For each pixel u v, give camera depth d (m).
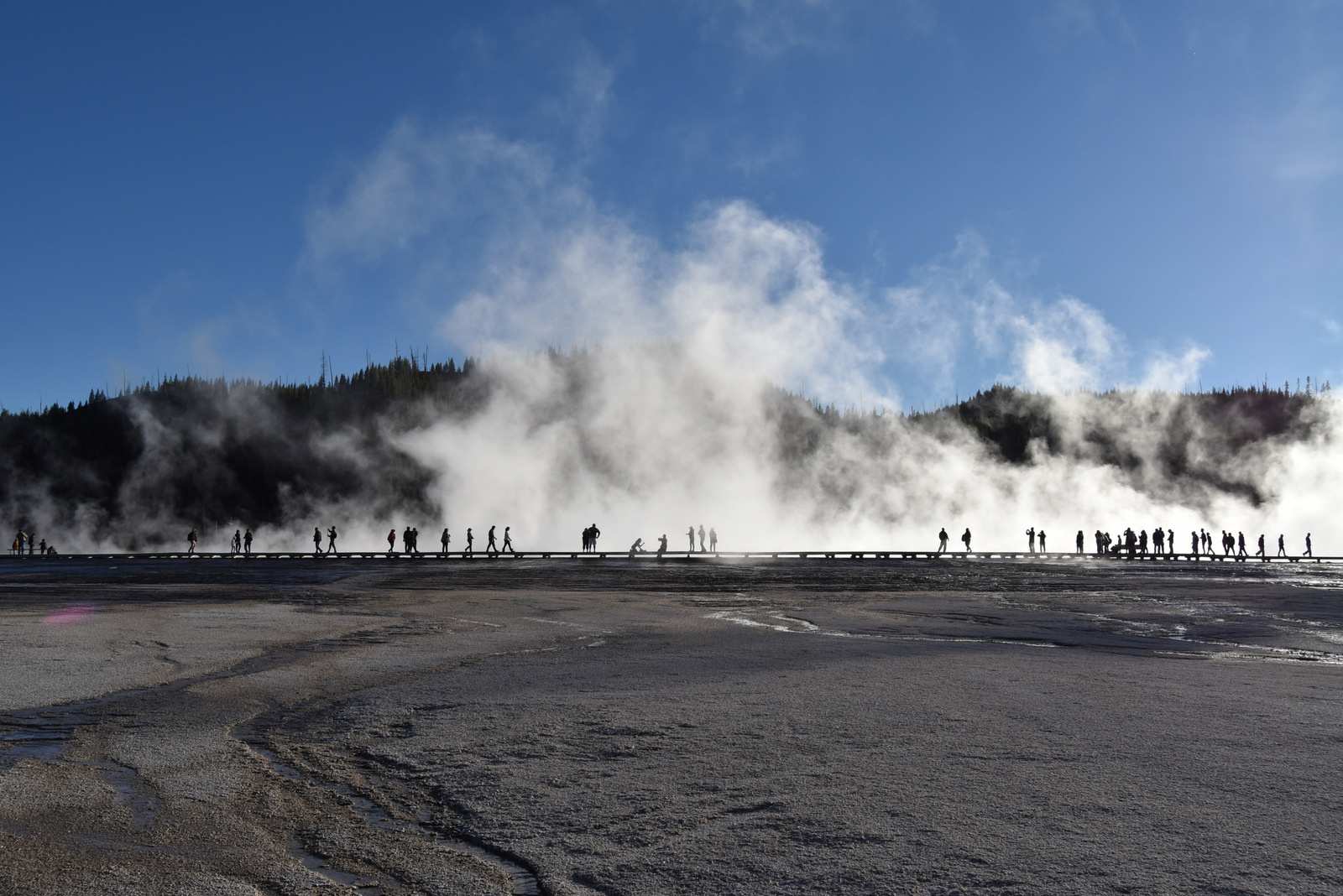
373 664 10.59
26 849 4.36
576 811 4.86
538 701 8.03
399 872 4.06
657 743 6.36
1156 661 10.73
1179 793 5.04
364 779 5.60
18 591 23.45
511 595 22.66
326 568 39.16
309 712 7.77
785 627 15.26
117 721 7.41
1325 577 33.91
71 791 5.35
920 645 12.42
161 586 25.91
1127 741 6.32
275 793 5.32
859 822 4.57
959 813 4.70
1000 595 23.39
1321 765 5.64
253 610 17.86
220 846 4.42
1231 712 7.35
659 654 11.43
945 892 3.69
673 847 4.27
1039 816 4.63
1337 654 11.85
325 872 4.07
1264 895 3.62
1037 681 9.03
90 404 130.12
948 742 6.30
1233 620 16.67
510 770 5.72
